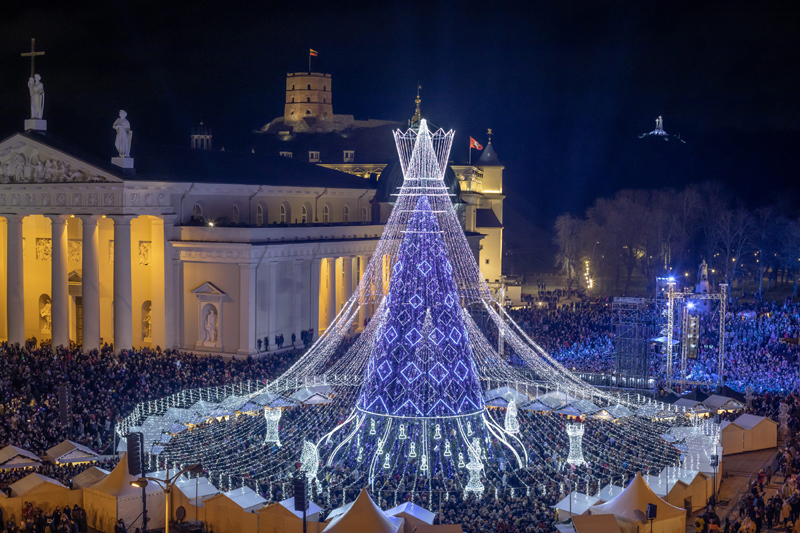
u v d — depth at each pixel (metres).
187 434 63.75
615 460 58.22
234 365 86.38
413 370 58.50
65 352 85.62
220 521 49.09
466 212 152.88
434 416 58.31
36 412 64.00
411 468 55.47
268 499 50.59
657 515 45.03
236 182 104.56
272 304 97.25
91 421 62.47
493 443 59.66
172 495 50.59
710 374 86.81
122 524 46.69
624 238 161.12
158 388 73.62
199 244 95.00
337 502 50.59
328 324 109.56
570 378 80.50
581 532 42.91
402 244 60.22
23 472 52.62
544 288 168.38
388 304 60.25
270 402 70.00
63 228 94.50
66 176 93.50
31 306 104.88
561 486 51.09
